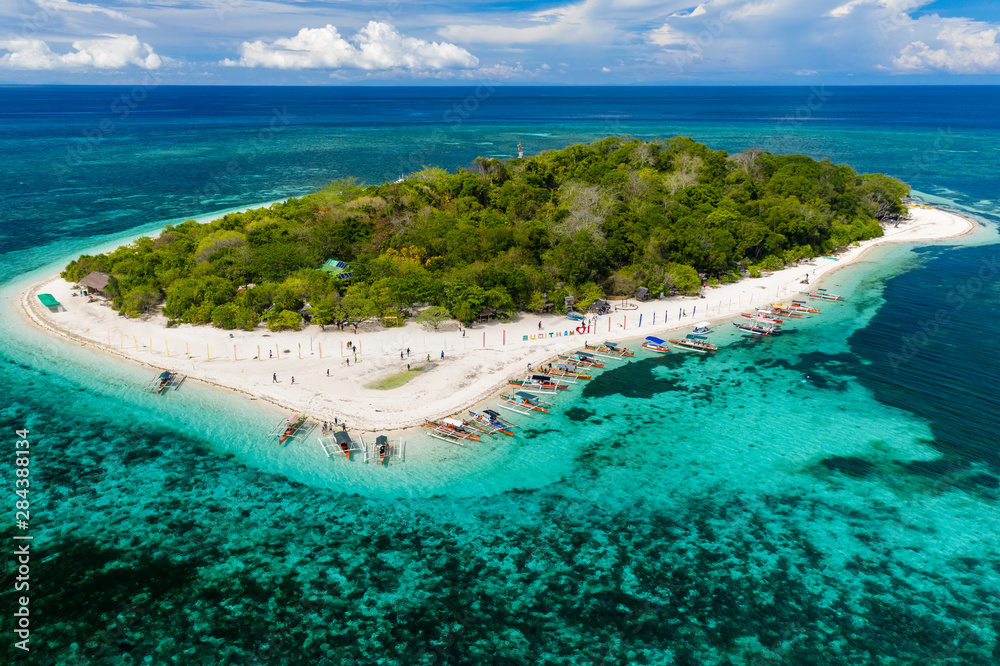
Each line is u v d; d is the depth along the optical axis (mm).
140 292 77500
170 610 37406
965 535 43781
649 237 93938
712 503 47219
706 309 85250
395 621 37000
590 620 37281
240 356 67125
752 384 65000
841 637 36219
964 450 53344
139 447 52375
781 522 45188
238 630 36219
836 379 66000
